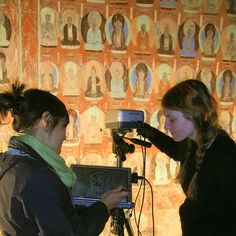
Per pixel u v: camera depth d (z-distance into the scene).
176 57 1.80
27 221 0.76
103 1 1.68
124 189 1.03
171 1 1.75
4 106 0.83
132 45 1.75
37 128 0.84
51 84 1.69
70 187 0.96
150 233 1.87
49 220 0.73
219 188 0.93
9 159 0.81
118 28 1.72
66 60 1.69
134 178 1.12
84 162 1.77
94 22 1.69
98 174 1.11
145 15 1.74
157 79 1.80
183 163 1.18
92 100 1.74
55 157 0.86
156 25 1.76
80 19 1.67
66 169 0.91
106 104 1.76
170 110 0.99
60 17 1.65
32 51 1.65
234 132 1.92
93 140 1.77
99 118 1.76
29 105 0.83
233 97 1.90
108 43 1.72
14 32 1.62
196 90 0.96
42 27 1.64
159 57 1.78
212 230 0.98
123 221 1.15
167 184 1.88
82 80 1.72
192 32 1.80
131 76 1.77
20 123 0.84
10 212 0.76
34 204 0.73
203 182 0.96
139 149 1.82
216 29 1.82
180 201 1.90
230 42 1.85
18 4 1.61
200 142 0.98
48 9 1.64
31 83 1.67
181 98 0.96
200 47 1.82
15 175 0.77
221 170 0.91
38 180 0.75
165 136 1.36
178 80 1.82
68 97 1.71
